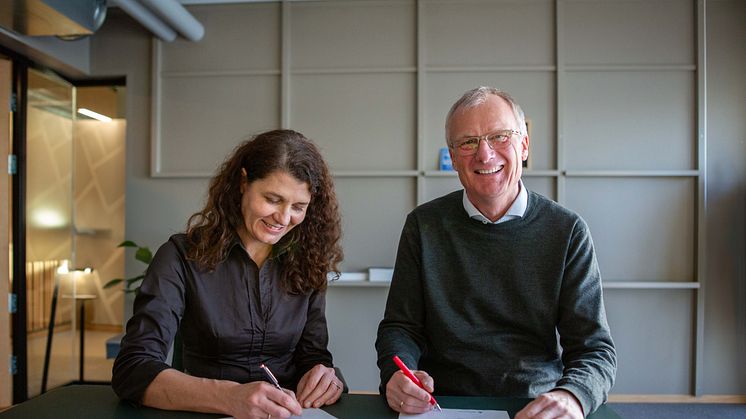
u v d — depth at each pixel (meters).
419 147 3.21
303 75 3.30
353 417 1.01
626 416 2.92
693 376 3.16
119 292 5.17
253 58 3.32
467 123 1.29
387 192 3.27
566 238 1.31
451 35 3.23
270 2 3.31
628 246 3.18
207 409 0.99
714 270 3.16
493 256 1.34
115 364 1.10
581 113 3.19
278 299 1.29
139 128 3.38
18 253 3.09
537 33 3.21
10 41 2.88
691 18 3.16
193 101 3.35
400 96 3.27
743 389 3.15
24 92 3.11
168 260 1.22
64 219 3.50
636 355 3.17
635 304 3.17
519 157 1.31
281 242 1.28
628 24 3.17
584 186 3.19
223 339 1.23
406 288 1.41
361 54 3.28
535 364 1.31
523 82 3.22
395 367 1.18
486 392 1.31
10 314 3.07
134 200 3.38
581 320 1.26
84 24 2.51
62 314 3.48
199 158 3.34
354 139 3.28
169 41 3.33
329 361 1.32
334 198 1.33
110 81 3.51
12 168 3.08
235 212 1.24
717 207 3.16
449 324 1.34
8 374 3.05
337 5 3.28
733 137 3.17
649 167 3.17
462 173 1.32
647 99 3.18
